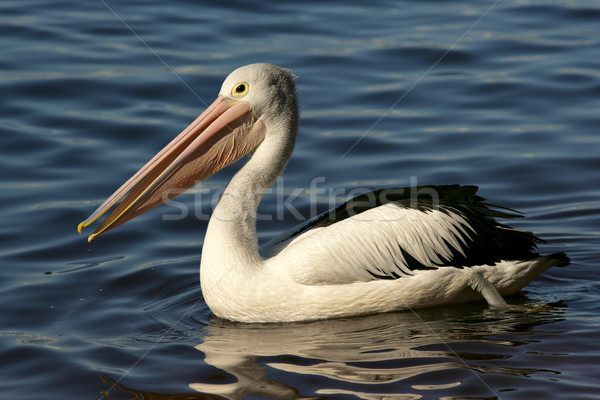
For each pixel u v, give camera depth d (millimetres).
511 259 11141
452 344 9641
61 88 18000
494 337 9836
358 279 10734
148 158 15609
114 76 18547
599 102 17656
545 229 13430
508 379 8703
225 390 8594
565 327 10094
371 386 8578
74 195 14328
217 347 9773
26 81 18234
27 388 8805
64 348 9781
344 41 20609
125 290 11641
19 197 14219
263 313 10609
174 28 21234
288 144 11281
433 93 18219
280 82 11172
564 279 11992
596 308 10781
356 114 17375
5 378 9047
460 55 19828
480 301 11336
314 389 8547
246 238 10703
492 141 16312
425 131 16703
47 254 12617
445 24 21703
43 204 14039
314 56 19672
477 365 9047
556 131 16594
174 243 13219
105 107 17391
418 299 10953
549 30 21281
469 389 8492
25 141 16031
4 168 15148
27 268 12195
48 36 20609
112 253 12812
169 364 9289
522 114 17344
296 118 11352
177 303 11281
